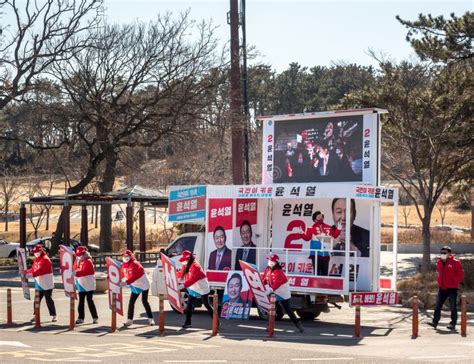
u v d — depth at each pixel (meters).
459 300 23.97
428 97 30.22
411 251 47.75
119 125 42.28
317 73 96.88
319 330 18.62
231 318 20.27
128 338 16.53
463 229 67.56
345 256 19.44
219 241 21.67
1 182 81.06
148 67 42.75
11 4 39.25
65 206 38.56
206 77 42.75
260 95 90.69
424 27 32.28
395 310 24.03
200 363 12.56
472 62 32.50
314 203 21.33
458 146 30.83
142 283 18.98
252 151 54.19
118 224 71.12
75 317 20.89
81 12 40.88
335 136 21.56
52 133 47.44
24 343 15.51
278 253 21.59
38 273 19.38
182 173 52.88
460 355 14.05
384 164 32.31
